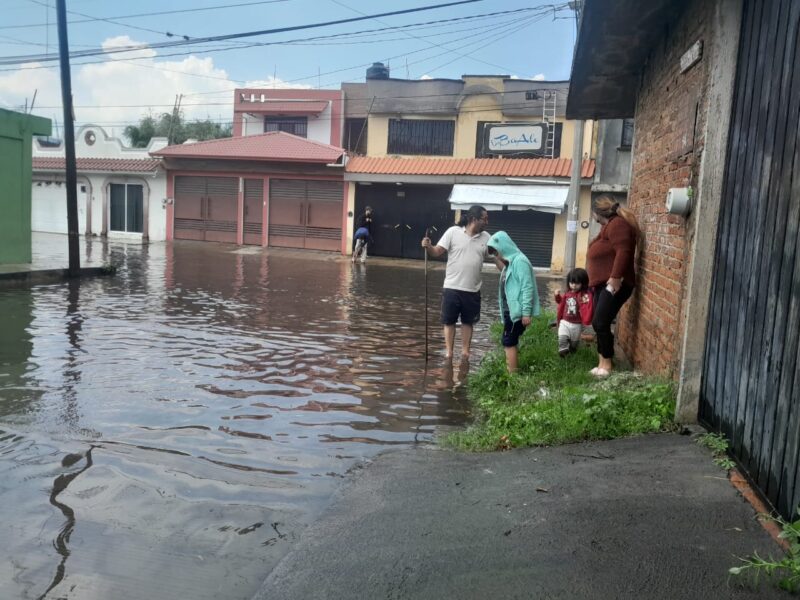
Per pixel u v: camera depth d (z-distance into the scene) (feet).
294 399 20.68
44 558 10.99
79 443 16.19
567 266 58.18
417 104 86.12
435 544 11.09
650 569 9.87
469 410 20.13
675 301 17.35
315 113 96.37
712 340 15.07
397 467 14.92
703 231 15.35
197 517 12.61
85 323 31.91
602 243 22.88
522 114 83.66
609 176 67.36
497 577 9.94
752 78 13.70
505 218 77.82
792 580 9.19
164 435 16.99
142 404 19.47
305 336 31.07
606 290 21.48
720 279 14.79
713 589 9.30
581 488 12.99
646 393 17.11
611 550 10.49
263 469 15.06
